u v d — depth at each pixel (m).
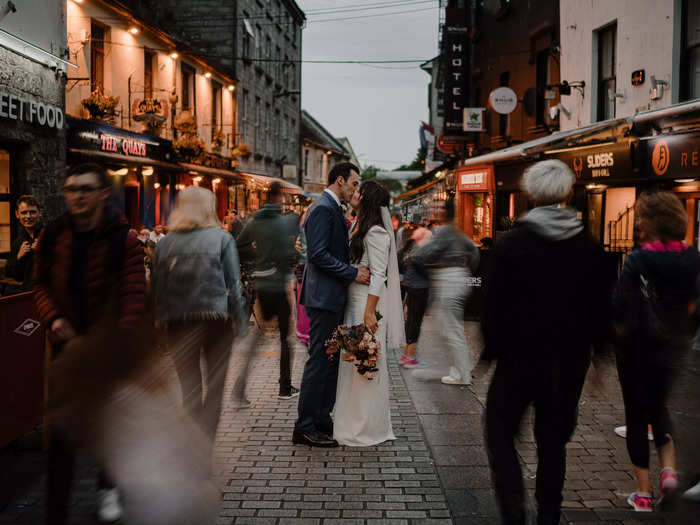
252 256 6.43
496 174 16.08
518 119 16.94
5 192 10.12
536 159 13.27
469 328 10.20
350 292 4.86
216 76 25.02
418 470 4.32
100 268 3.38
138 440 2.94
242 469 4.31
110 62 16.05
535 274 3.04
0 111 9.28
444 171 21.94
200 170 18.97
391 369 7.56
